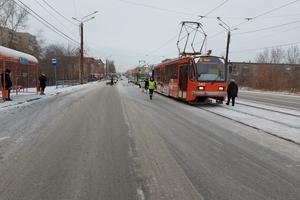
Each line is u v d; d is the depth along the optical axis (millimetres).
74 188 5090
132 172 5906
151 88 24281
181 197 4758
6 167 6152
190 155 7168
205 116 14008
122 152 7344
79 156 6980
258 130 10500
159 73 32531
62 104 18719
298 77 60312
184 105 19375
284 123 12141
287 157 7121
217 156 7121
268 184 5383
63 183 5312
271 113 15570
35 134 9391
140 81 47812
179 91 22500
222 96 19656
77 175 5719
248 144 8375
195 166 6336
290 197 4832
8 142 8289
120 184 5277
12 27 50031
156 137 9102
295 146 8195
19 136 9078
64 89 37219
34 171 5926
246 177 5723
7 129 10180
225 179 5594
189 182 5410
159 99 24281
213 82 19438
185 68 20828
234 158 6977
